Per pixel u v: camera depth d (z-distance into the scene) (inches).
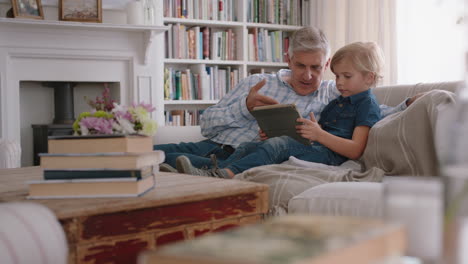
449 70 131.3
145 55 156.4
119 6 154.6
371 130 70.9
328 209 51.9
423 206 21.4
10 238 26.7
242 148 82.0
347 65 80.7
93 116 48.4
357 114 80.0
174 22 166.7
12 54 144.2
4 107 143.9
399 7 146.0
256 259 15.8
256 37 176.1
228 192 43.9
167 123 165.9
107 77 155.4
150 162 44.4
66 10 146.5
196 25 172.6
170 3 164.2
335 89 95.9
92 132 46.1
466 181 21.1
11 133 145.3
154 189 44.7
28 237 27.7
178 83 165.0
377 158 67.4
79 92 169.2
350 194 50.9
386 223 20.1
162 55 160.7
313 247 16.8
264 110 76.7
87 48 151.5
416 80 142.2
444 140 22.5
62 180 41.2
